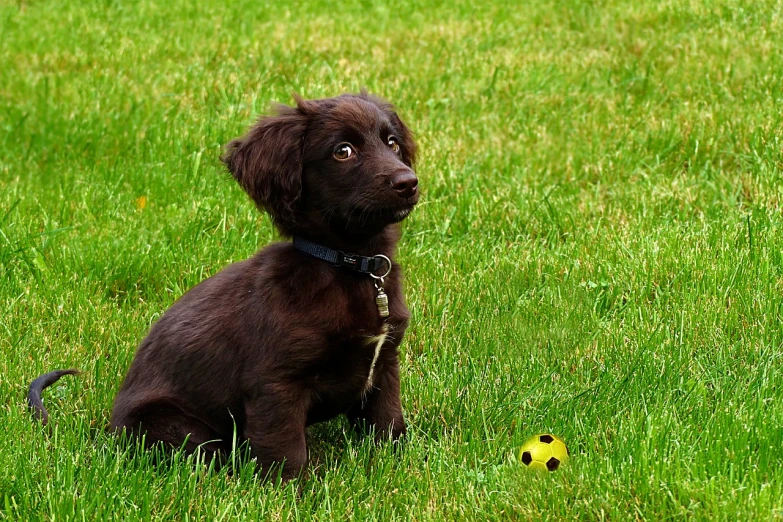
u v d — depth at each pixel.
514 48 14.13
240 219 8.89
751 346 6.43
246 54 14.31
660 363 6.26
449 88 12.34
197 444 5.40
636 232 8.27
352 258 5.17
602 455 5.16
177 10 18.36
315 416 5.51
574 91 11.91
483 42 14.67
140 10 18.33
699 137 9.96
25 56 15.03
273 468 5.09
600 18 14.62
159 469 5.26
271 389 5.04
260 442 5.11
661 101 11.27
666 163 9.83
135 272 7.98
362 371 5.32
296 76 13.02
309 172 5.26
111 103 12.20
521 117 11.23
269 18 17.59
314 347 5.00
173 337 5.51
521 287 7.64
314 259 5.19
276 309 5.05
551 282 7.55
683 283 7.32
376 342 5.23
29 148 10.91
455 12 17.25
